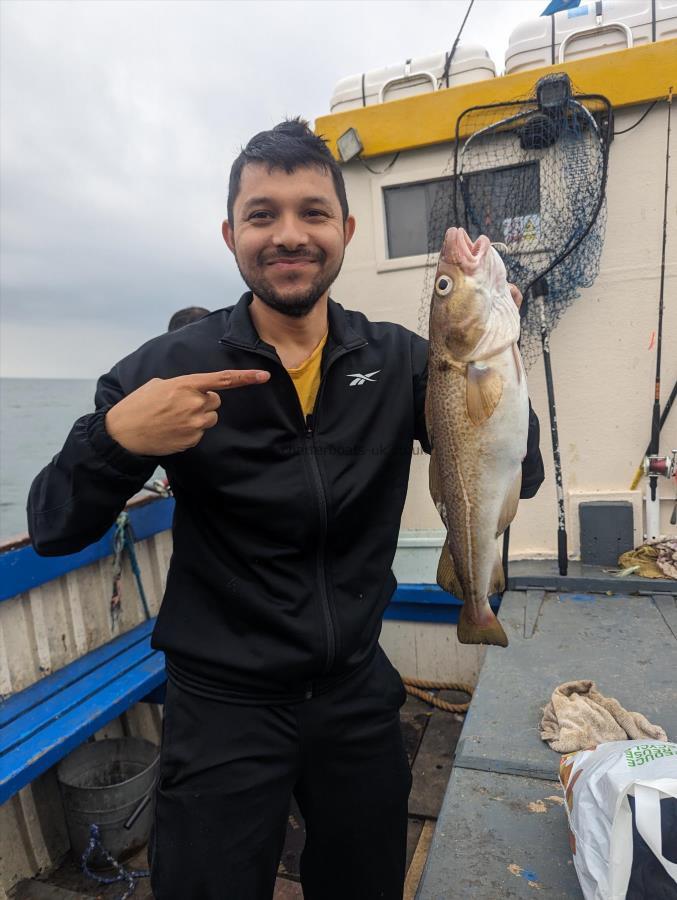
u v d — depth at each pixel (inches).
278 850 65.1
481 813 70.6
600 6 135.5
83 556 127.8
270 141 60.5
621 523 139.2
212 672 63.2
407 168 147.8
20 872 107.5
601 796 55.4
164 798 64.3
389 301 152.9
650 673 97.3
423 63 146.9
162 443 53.2
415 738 133.2
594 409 142.5
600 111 133.3
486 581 69.7
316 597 63.6
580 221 133.4
